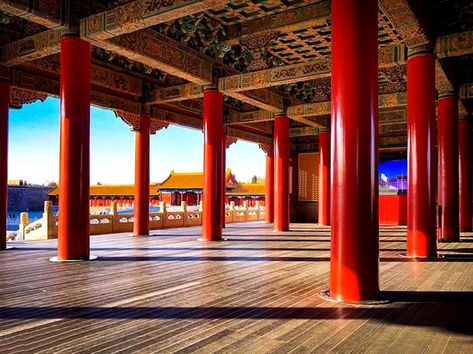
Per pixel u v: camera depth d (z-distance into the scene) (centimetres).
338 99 637
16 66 1249
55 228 1545
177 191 4219
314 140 2788
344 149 629
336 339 450
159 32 1184
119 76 1519
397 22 915
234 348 422
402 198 2395
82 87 1009
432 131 1024
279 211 1853
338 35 641
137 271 841
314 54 1359
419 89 1021
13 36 1173
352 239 618
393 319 523
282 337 456
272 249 1190
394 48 1139
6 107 1212
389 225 2350
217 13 1129
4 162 1198
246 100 1631
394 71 1497
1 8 902
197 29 1210
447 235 1398
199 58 1338
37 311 550
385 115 2052
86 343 433
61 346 423
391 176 2723
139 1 926
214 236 1427
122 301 604
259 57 1366
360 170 623
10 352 406
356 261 616
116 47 1070
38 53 1110
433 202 1027
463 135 1717
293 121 2409
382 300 613
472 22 987
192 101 1891
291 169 2806
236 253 1106
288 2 1070
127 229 1817
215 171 1428
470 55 1308
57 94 1376
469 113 1709
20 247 1221
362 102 625
